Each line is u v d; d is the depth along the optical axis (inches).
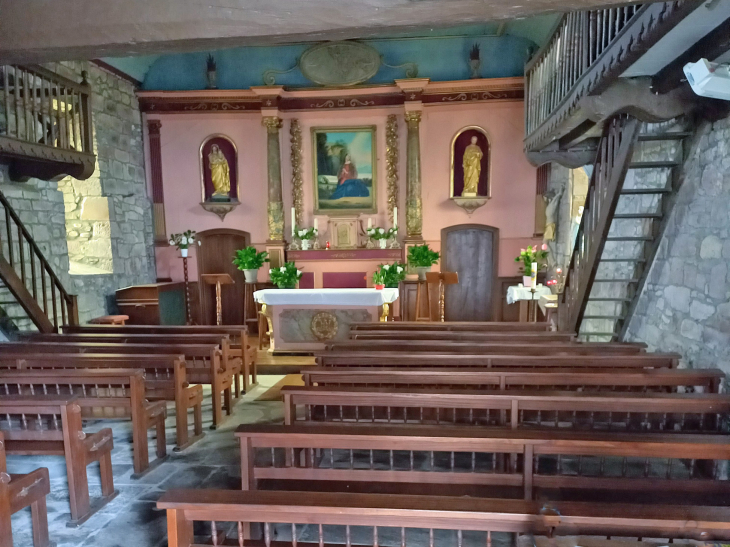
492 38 360.2
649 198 203.3
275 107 366.3
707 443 93.7
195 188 385.7
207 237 392.8
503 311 377.7
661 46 129.6
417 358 159.5
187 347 187.3
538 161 244.4
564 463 145.4
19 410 121.0
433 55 365.7
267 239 385.4
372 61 364.2
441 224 376.2
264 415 205.0
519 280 372.8
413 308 377.1
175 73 378.9
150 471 151.7
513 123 361.1
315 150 381.1
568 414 141.3
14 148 208.7
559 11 70.8
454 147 368.5
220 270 394.9
